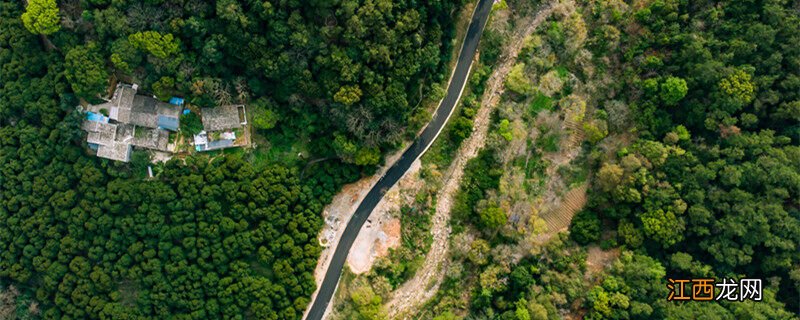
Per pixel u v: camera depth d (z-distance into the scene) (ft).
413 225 263.29
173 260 233.55
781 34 242.17
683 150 255.29
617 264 256.32
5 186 231.71
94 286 231.91
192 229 232.94
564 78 273.75
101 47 223.10
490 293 257.14
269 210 239.91
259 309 239.71
